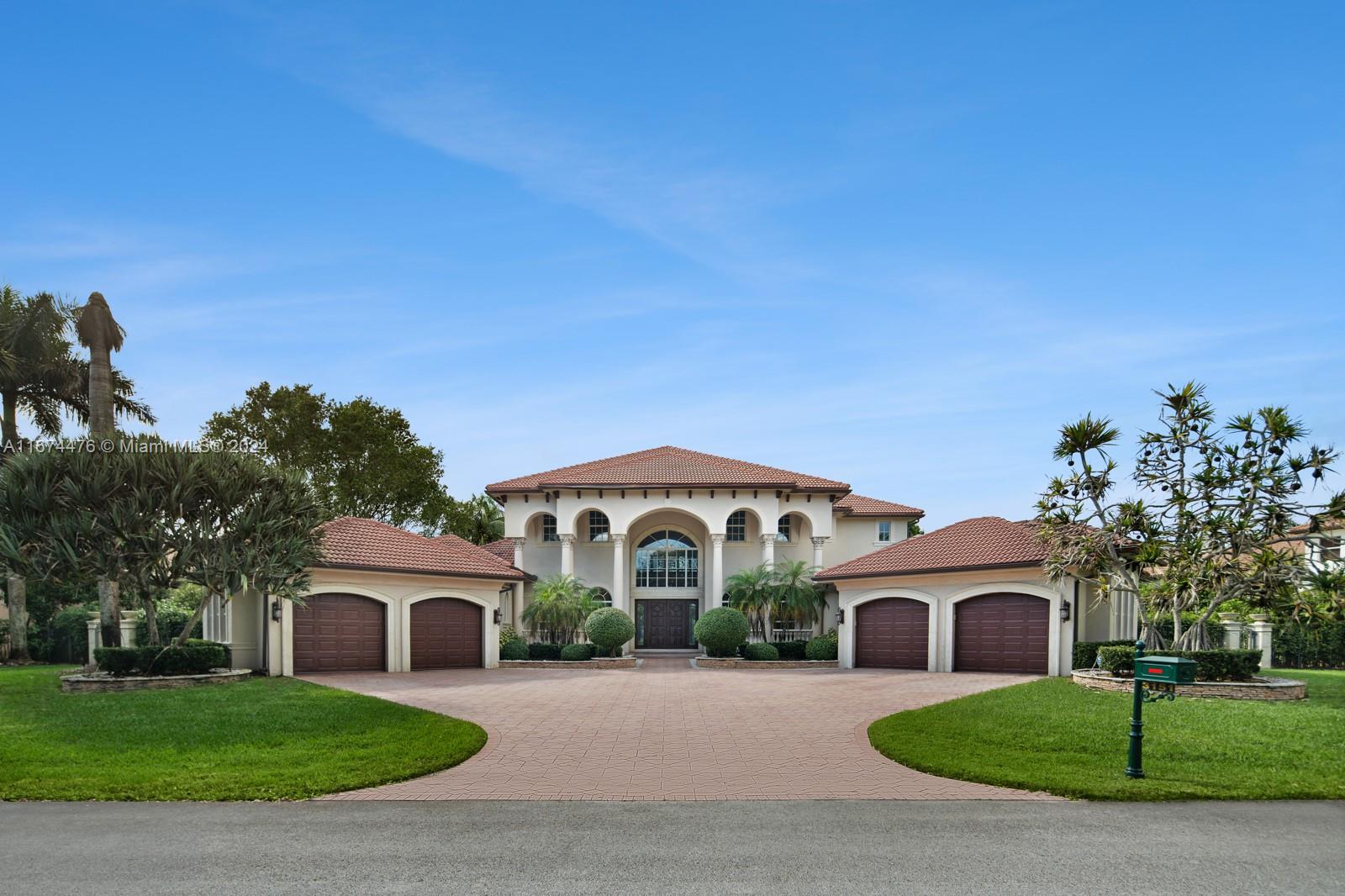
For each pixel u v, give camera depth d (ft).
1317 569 59.11
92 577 61.11
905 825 27.02
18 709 50.80
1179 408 62.13
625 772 35.58
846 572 92.12
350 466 147.74
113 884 21.48
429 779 34.04
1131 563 66.64
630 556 118.21
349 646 80.07
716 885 21.47
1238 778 32.81
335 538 81.97
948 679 73.61
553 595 99.81
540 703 58.13
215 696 56.59
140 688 61.16
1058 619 75.77
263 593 73.36
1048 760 36.78
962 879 21.89
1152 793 30.37
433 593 86.02
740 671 87.97
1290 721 43.42
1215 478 59.41
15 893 20.89
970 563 81.10
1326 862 23.26
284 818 27.94
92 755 37.96
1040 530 68.69
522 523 114.32
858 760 38.14
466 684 70.23
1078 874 22.27
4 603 100.73
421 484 153.69
